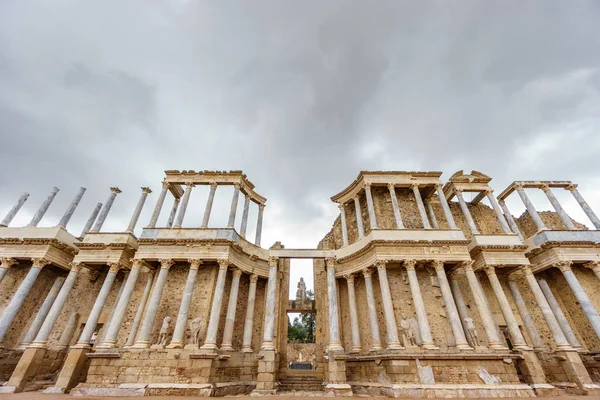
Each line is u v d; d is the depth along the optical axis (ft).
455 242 71.92
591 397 51.52
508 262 74.33
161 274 70.95
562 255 75.15
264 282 88.94
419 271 75.36
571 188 90.84
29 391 61.87
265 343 64.44
